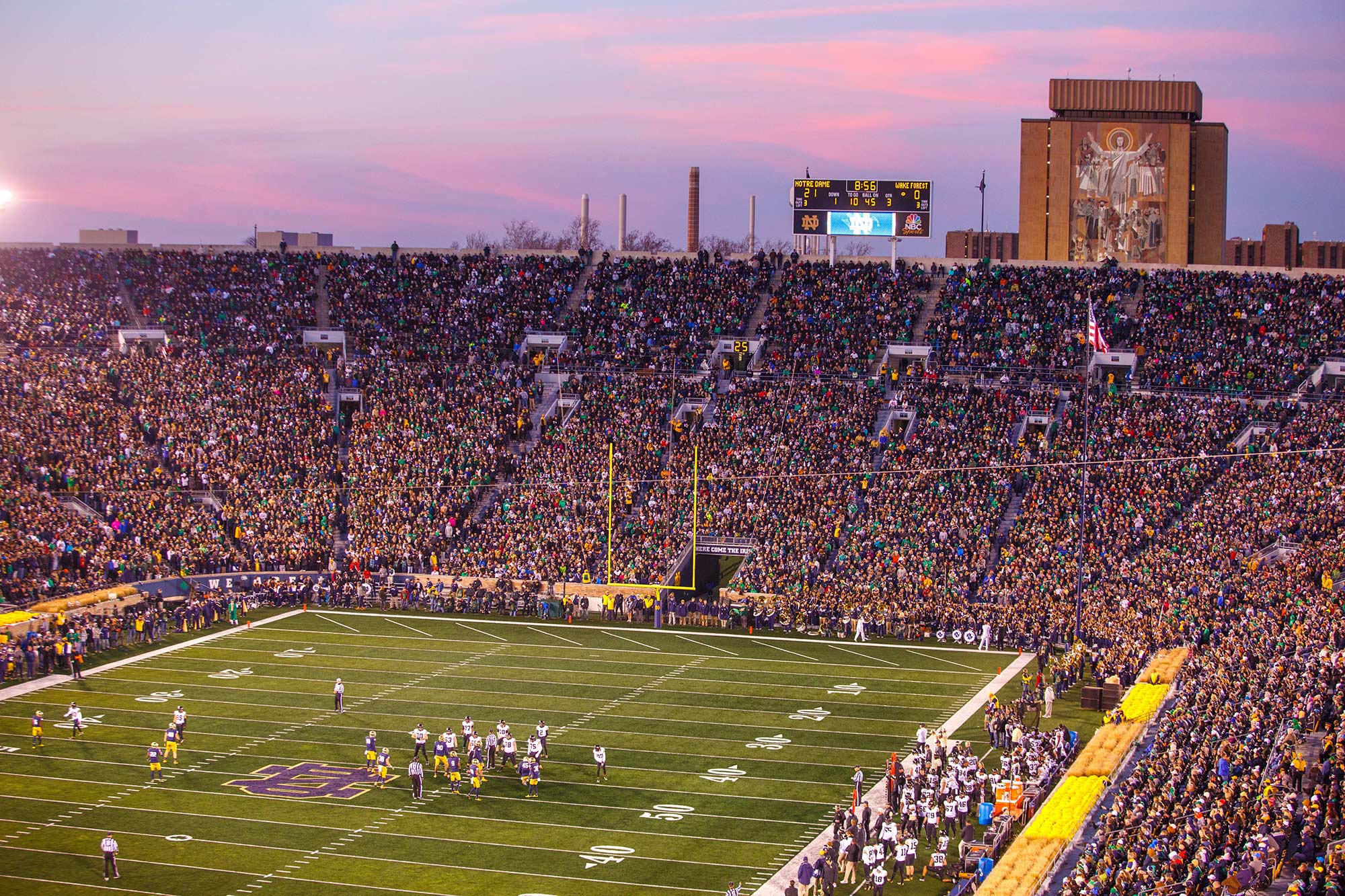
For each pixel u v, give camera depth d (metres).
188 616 64.06
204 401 78.88
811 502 69.50
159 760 43.31
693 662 57.78
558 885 34.62
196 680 55.47
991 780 40.31
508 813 40.25
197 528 70.44
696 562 71.38
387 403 80.31
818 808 40.38
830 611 62.66
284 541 70.94
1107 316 82.94
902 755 45.09
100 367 79.88
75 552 66.00
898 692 52.75
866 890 34.66
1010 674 55.06
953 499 68.12
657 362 84.06
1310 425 68.06
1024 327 83.25
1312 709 38.31
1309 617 48.06
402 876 35.34
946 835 38.06
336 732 48.28
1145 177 127.00
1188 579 57.53
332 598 69.56
